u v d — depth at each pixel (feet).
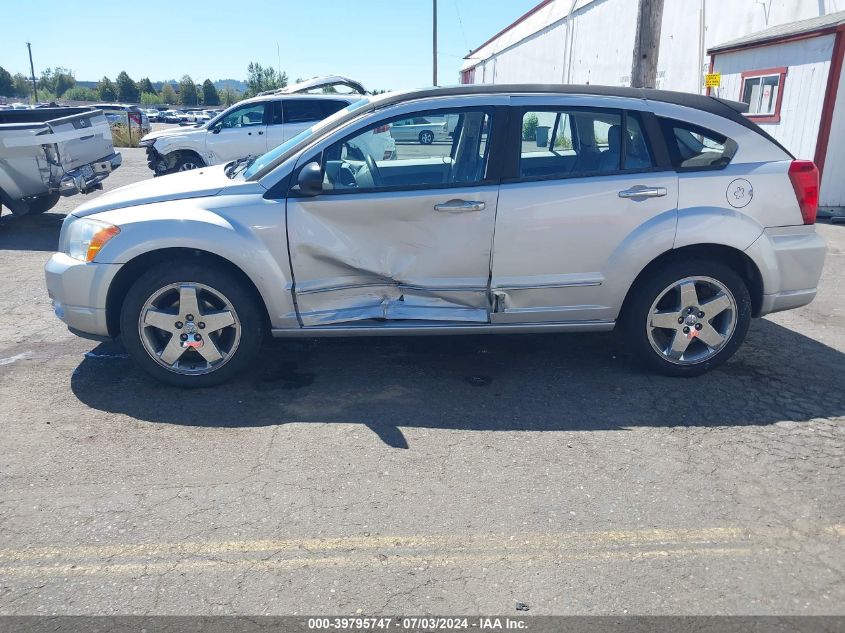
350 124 14.05
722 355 14.74
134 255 13.64
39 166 29.58
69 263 14.11
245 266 13.56
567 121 14.06
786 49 34.12
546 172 14.08
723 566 9.04
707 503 10.42
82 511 10.25
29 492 10.74
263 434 12.55
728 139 14.21
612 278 14.10
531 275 14.12
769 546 9.44
